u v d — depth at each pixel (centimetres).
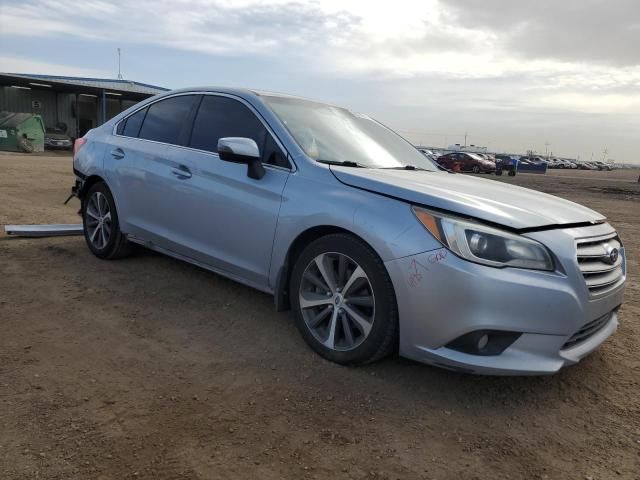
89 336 338
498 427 266
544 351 270
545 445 253
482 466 234
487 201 296
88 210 516
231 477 215
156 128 457
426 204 284
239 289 441
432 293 271
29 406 254
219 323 371
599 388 312
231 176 369
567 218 302
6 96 3803
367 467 228
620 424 275
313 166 336
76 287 425
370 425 259
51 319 360
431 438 252
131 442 233
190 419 254
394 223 286
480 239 266
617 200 1908
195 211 395
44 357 305
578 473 234
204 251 394
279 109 385
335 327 315
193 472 216
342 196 311
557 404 291
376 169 357
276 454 232
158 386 282
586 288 279
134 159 454
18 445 225
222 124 402
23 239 572
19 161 2012
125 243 493
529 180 3219
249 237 358
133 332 349
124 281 446
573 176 4497
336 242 308
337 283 315
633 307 475
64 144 3475
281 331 363
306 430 251
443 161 4122
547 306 264
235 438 241
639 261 705
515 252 266
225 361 316
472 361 267
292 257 343
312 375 303
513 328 262
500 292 260
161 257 522
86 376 288
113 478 209
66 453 222
